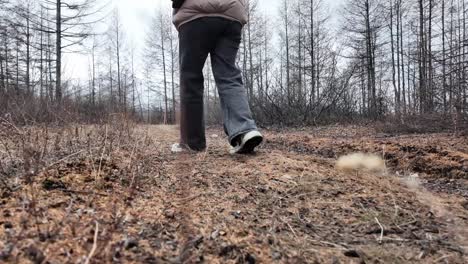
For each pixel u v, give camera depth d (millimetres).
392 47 29172
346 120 13258
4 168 1925
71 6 20781
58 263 1018
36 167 1661
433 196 2166
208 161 2594
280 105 12555
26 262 1014
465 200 2105
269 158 2752
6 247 1070
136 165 2012
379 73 29266
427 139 6488
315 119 12242
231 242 1324
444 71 11609
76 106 5102
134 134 3699
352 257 1321
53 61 20344
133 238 1235
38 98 5844
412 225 1643
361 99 16672
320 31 31234
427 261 1326
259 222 1565
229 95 2865
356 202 1903
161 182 2023
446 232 1575
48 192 1622
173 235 1326
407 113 10273
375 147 4102
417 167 3324
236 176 2227
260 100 12484
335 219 1679
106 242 1075
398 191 2197
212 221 1518
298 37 33594
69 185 1739
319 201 1893
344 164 2744
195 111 2947
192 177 2137
